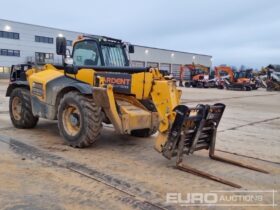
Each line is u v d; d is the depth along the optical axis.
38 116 6.95
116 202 3.65
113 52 6.88
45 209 3.45
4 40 45.06
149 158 5.43
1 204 3.54
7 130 7.44
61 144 6.19
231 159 5.61
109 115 5.55
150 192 3.97
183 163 5.22
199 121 4.95
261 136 7.82
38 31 48.31
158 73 5.65
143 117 5.79
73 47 6.95
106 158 5.36
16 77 7.93
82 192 3.91
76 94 5.86
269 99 21.47
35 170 4.66
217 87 35.66
